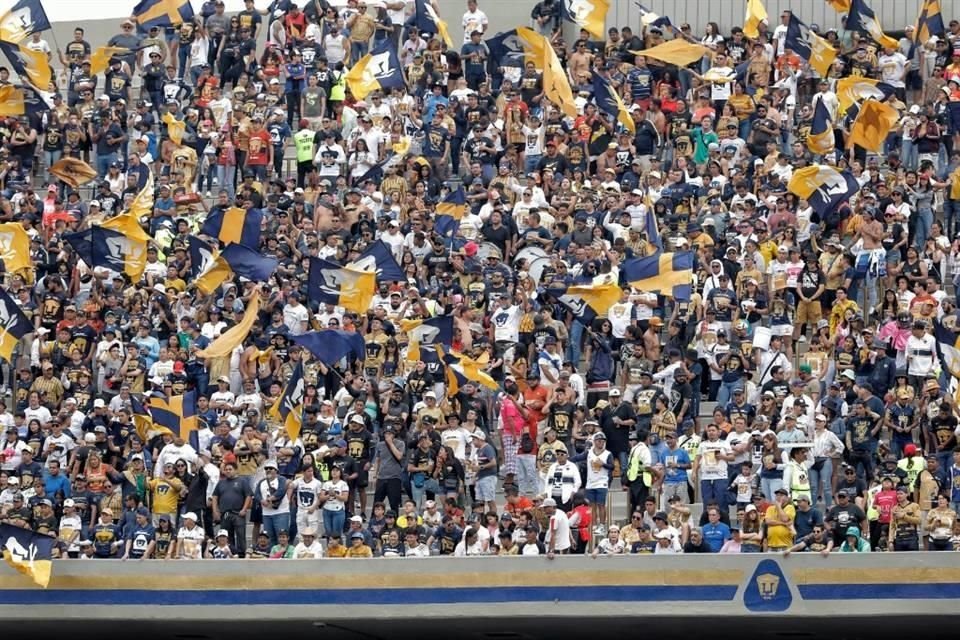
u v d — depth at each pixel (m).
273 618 118.88
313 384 131.25
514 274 142.38
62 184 165.25
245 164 161.88
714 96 163.25
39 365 138.62
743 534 115.88
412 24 176.00
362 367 133.62
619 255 140.38
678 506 118.00
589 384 131.75
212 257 142.88
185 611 119.81
